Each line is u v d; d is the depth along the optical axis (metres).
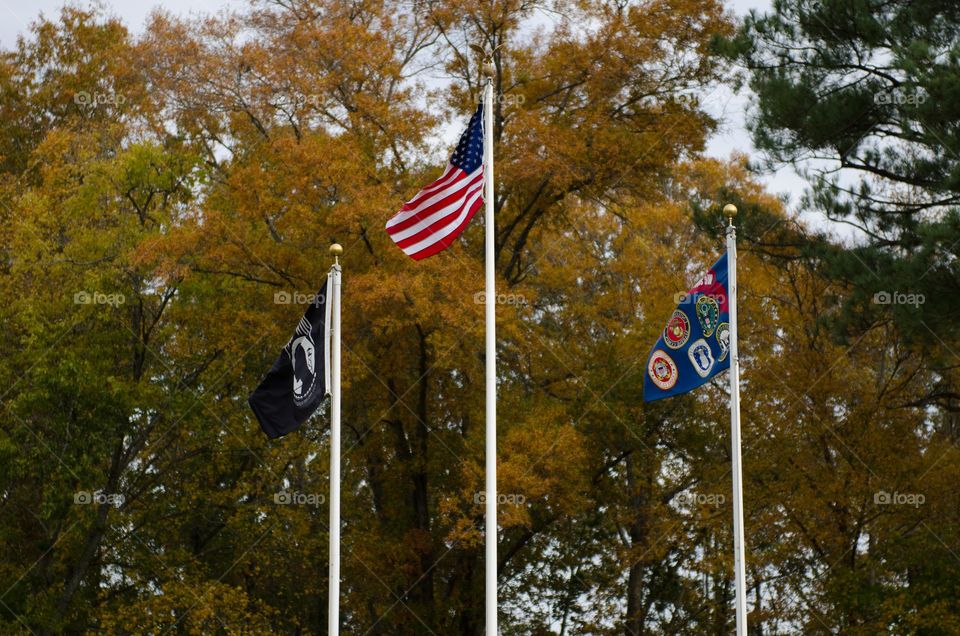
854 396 36.06
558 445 33.00
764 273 37.56
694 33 35.31
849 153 32.94
